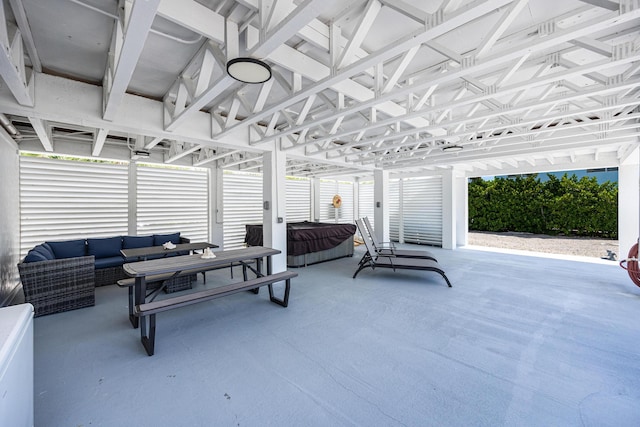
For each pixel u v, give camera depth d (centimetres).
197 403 200
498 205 1339
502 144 545
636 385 217
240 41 256
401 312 370
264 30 191
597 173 1279
